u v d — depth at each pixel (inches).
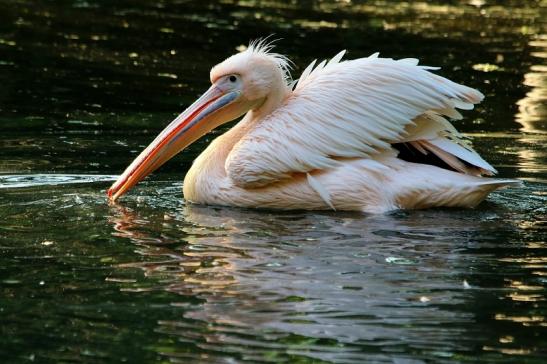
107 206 472.4
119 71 825.5
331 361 294.5
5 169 534.9
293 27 1050.1
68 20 1040.8
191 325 321.4
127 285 358.6
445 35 1035.9
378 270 377.1
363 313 332.2
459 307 339.0
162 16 1092.5
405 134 473.7
